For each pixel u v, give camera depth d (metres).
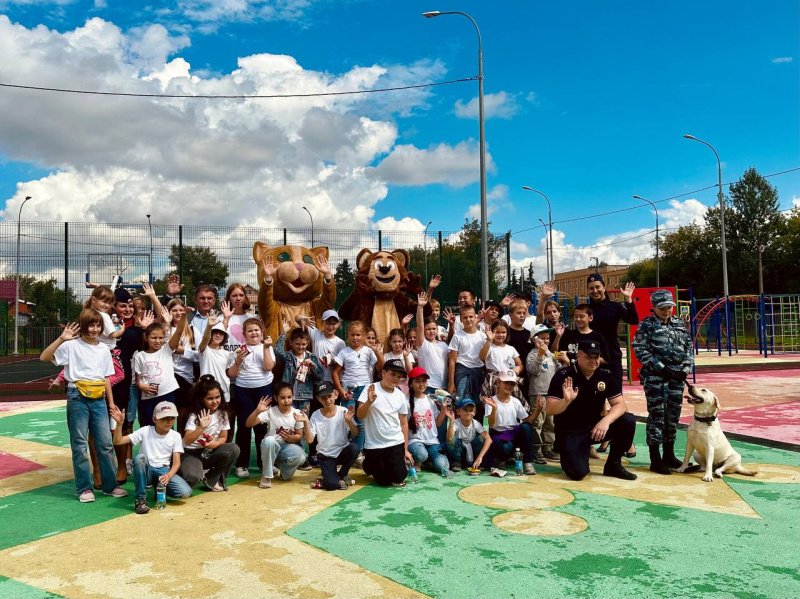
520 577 3.60
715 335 29.97
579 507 5.00
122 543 4.34
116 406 5.80
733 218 52.56
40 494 5.71
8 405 13.43
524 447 6.23
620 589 3.43
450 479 6.04
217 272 16.22
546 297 7.49
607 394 5.98
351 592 3.45
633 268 70.50
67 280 15.48
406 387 6.77
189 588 3.55
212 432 5.72
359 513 4.91
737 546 4.07
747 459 6.76
